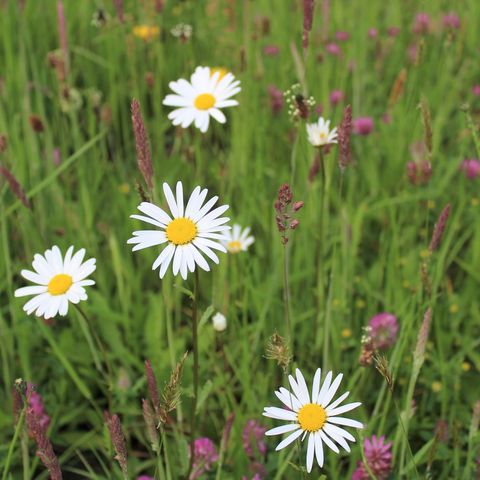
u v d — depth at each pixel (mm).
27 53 1044
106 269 810
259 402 658
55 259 490
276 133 964
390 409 663
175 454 632
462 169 840
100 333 752
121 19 836
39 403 619
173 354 550
